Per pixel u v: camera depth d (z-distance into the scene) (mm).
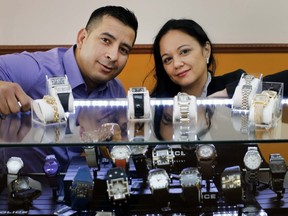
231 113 1128
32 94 1511
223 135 957
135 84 2574
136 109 1051
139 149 1136
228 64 2633
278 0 2582
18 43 2584
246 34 2621
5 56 1586
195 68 1729
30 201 1123
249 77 1177
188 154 1152
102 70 1581
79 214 1106
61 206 1116
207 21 2596
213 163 1132
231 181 1100
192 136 955
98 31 1562
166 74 1782
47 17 2561
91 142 926
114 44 1561
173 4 2566
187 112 1033
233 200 1100
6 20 2551
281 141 930
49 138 944
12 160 1155
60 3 2547
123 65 1623
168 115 1104
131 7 2557
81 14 2568
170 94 1741
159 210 1101
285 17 2604
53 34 2586
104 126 1017
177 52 1720
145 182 1144
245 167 1172
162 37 1749
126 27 1559
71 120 1063
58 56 1667
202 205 1108
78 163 1180
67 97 1088
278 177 1162
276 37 2629
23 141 920
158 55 1791
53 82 1110
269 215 1098
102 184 1108
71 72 1606
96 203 1109
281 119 1067
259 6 2586
